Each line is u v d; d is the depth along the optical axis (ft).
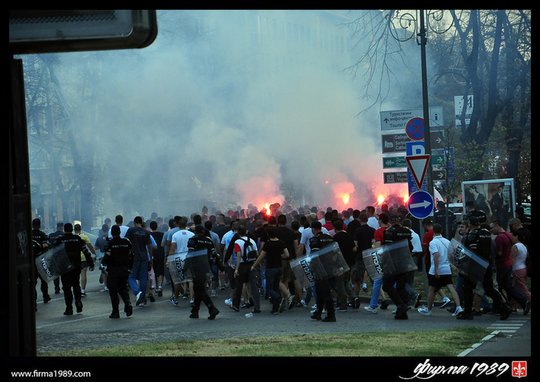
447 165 202.18
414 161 149.07
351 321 122.01
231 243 143.23
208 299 130.41
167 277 181.16
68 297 141.59
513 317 124.57
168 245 171.63
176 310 145.59
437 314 130.72
